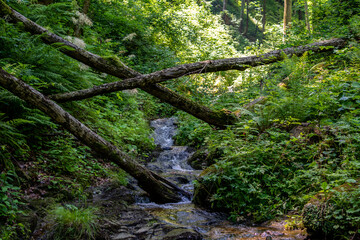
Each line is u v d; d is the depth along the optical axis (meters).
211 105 9.10
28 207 3.49
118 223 3.66
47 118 4.61
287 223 3.54
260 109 5.68
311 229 3.10
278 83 7.44
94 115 6.49
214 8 33.41
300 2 11.02
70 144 5.19
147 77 5.54
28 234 2.99
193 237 3.31
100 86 5.23
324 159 3.98
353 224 2.79
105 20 12.08
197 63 6.13
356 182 3.28
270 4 36.34
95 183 4.96
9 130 4.01
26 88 4.01
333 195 3.12
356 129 3.98
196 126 8.69
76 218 3.34
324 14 10.01
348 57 6.64
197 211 4.37
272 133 4.75
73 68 5.87
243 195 4.18
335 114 4.95
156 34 14.67
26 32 5.62
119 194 4.73
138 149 7.58
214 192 4.51
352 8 9.14
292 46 8.38
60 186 4.22
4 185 3.25
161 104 11.16
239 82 10.31
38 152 4.64
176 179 6.00
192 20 17.84
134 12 13.67
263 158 4.52
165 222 3.83
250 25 34.97
